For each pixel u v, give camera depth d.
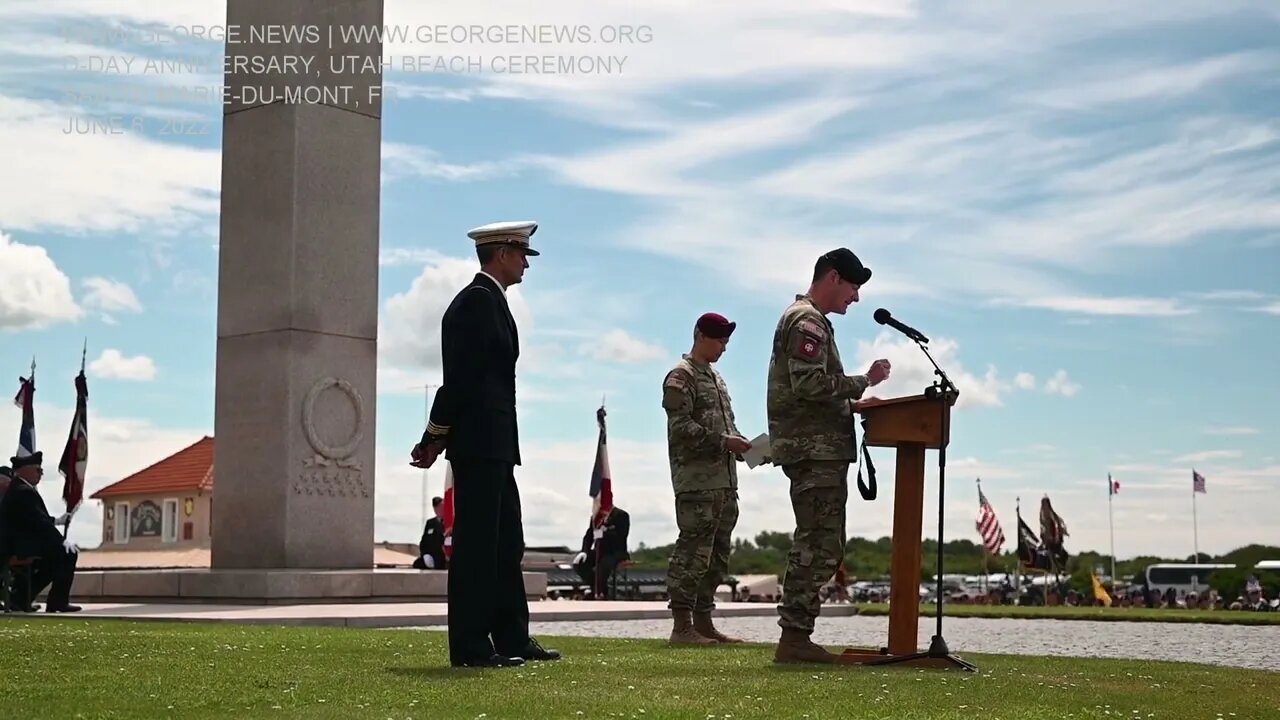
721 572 10.95
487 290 7.73
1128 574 55.47
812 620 8.10
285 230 19.66
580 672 7.04
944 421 7.99
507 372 7.73
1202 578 50.69
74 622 12.22
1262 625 17.30
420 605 17.70
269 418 19.45
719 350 10.95
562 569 34.09
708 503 10.64
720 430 10.73
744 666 7.63
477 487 7.57
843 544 8.13
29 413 21.75
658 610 17.69
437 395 7.62
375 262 20.45
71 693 5.79
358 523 19.88
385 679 6.48
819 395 7.90
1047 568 39.44
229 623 12.52
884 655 8.15
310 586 18.16
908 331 8.02
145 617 13.32
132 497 51.22
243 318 19.91
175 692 5.86
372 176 20.53
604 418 27.72
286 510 19.12
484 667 7.26
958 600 40.56
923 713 5.55
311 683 6.27
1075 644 12.76
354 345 20.09
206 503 49.12
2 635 9.22
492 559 7.53
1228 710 5.93
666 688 6.28
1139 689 6.66
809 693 6.17
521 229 7.85
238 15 20.38
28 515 15.14
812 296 8.27
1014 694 6.27
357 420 19.98
